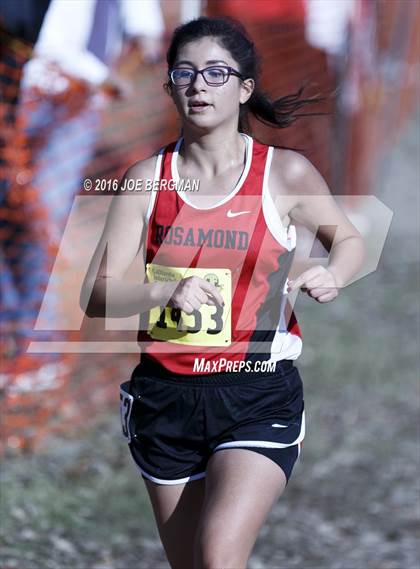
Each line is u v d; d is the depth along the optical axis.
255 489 8.96
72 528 14.16
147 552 13.84
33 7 18.30
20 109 17.81
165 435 9.58
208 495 9.09
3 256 17.53
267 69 24.67
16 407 17.12
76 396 18.23
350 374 21.84
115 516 14.78
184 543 9.80
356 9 28.59
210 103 9.40
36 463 15.99
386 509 15.95
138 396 9.66
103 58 19.28
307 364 22.25
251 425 9.41
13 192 17.55
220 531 8.70
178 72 9.50
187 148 9.60
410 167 41.34
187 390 9.45
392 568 13.91
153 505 9.91
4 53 17.81
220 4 24.45
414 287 28.83
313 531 15.12
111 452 16.83
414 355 23.28
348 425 19.34
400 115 42.72
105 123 20.64
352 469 17.42
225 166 9.53
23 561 12.93
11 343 17.58
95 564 13.28
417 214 36.00
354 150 29.45
